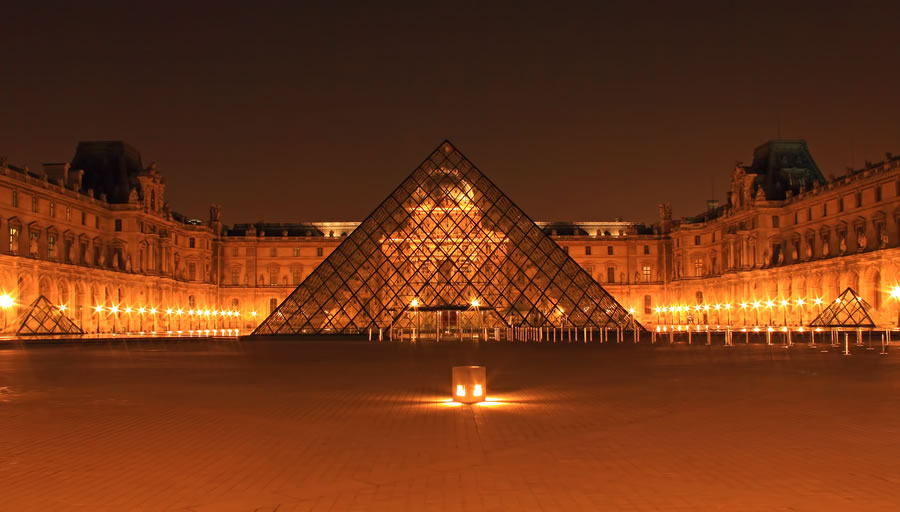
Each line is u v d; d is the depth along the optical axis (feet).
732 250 527.40
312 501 50.67
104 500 51.39
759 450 66.44
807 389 113.70
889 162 374.63
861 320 317.01
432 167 394.11
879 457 63.36
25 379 138.51
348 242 371.97
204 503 50.42
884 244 374.84
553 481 55.57
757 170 520.42
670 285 643.86
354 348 261.03
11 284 367.86
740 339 316.81
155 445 70.59
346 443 70.85
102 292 454.81
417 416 88.02
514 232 374.22
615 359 189.06
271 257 652.89
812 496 51.21
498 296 360.89
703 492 52.34
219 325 639.35
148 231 508.94
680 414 88.02
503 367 163.12
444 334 371.35
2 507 49.85
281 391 116.26
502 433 75.77
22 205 384.68
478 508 48.75
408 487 54.08
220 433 76.95
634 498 50.90
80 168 500.74
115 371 157.38
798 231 472.03
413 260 368.07
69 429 80.02
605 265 653.30
